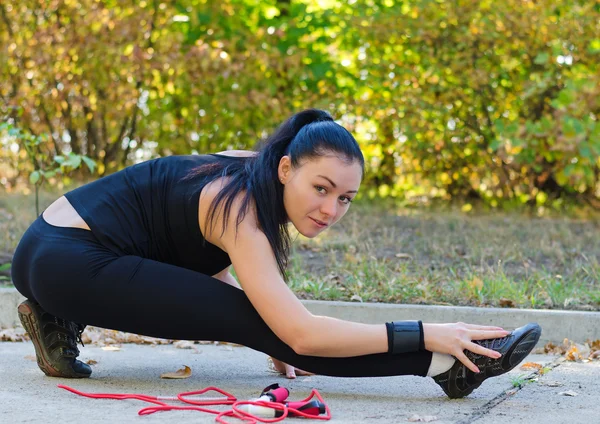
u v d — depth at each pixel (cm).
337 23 747
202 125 752
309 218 248
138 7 712
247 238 245
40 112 745
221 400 245
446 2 705
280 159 252
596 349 358
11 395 254
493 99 720
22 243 267
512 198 747
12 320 415
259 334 251
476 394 267
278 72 740
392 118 727
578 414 238
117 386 272
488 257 520
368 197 757
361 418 230
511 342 249
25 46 714
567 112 629
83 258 253
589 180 670
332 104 720
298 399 257
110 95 723
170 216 261
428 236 580
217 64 699
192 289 252
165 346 380
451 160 755
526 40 688
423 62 715
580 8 694
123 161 782
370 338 243
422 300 420
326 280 456
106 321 256
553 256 527
